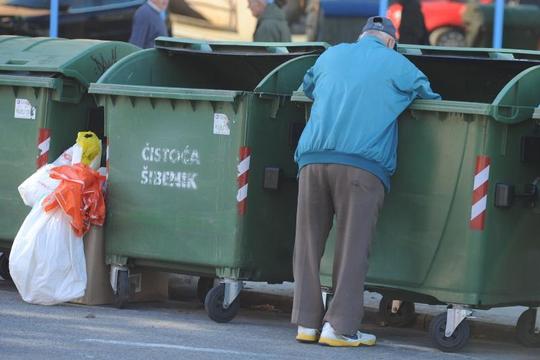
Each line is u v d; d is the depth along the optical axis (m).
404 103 24.67
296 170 28.02
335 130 24.34
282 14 46.53
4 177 31.12
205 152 27.42
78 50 31.50
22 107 30.91
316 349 24.52
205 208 27.47
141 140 28.30
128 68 30.03
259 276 27.62
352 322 24.67
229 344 24.58
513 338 28.14
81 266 28.83
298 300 25.12
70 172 28.67
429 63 28.81
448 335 25.06
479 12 46.12
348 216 24.45
